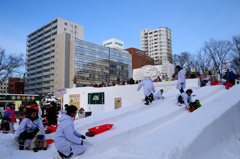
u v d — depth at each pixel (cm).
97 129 529
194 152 371
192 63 4094
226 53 3372
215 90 1053
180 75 907
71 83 6656
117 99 1777
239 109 667
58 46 7050
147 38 12575
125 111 825
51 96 1683
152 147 332
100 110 1898
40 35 8444
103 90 2044
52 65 7238
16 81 8088
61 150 386
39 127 505
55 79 7025
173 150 322
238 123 639
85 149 414
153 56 11975
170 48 12162
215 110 575
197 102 748
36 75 8050
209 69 3609
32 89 8200
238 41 3195
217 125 491
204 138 418
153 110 795
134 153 334
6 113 812
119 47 11575
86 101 2070
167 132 423
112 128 555
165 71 2252
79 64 6900
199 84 1421
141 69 2441
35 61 8288
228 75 1329
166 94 1179
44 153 448
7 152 430
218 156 434
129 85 1841
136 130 550
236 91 825
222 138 506
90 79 7219
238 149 492
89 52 7338
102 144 443
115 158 336
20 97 2388
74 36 8325
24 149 485
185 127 443
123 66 8775
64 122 392
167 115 689
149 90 917
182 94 807
